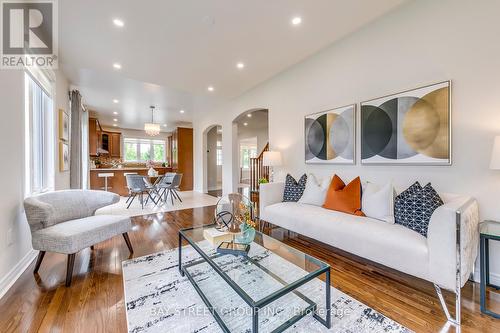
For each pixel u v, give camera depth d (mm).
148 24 2561
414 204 2014
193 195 7066
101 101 5824
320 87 3387
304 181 3363
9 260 1946
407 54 2416
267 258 1884
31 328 1427
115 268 2238
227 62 3533
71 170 4488
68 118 4281
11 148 2021
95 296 1766
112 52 3176
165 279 2023
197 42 2959
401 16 2457
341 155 3072
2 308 1620
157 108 6645
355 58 2910
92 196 2717
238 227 2045
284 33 2801
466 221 1557
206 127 7070
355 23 2650
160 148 11070
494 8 1884
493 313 1544
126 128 10188
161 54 3250
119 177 6945
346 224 2201
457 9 2074
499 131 1868
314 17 2518
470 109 2010
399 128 2463
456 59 2086
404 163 2428
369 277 2066
